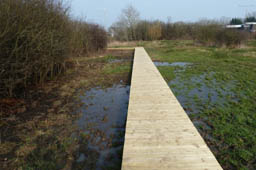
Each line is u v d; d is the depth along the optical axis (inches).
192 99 157.4
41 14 181.2
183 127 90.1
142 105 117.1
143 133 85.4
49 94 180.5
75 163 84.1
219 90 178.1
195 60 351.9
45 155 90.0
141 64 263.1
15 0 150.6
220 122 116.9
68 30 260.1
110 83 217.0
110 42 836.0
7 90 165.5
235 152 89.0
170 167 64.3
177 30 925.2
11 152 92.5
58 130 113.6
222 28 533.6
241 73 238.2
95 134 108.3
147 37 940.0
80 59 405.4
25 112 139.3
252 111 130.9
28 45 156.7
